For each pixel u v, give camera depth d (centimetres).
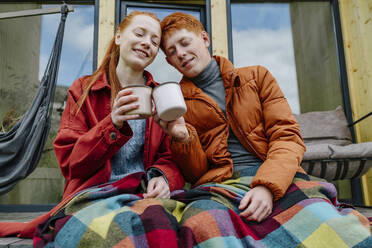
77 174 90
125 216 66
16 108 297
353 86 307
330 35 333
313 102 318
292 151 92
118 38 110
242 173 100
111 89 104
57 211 83
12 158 196
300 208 77
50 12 218
